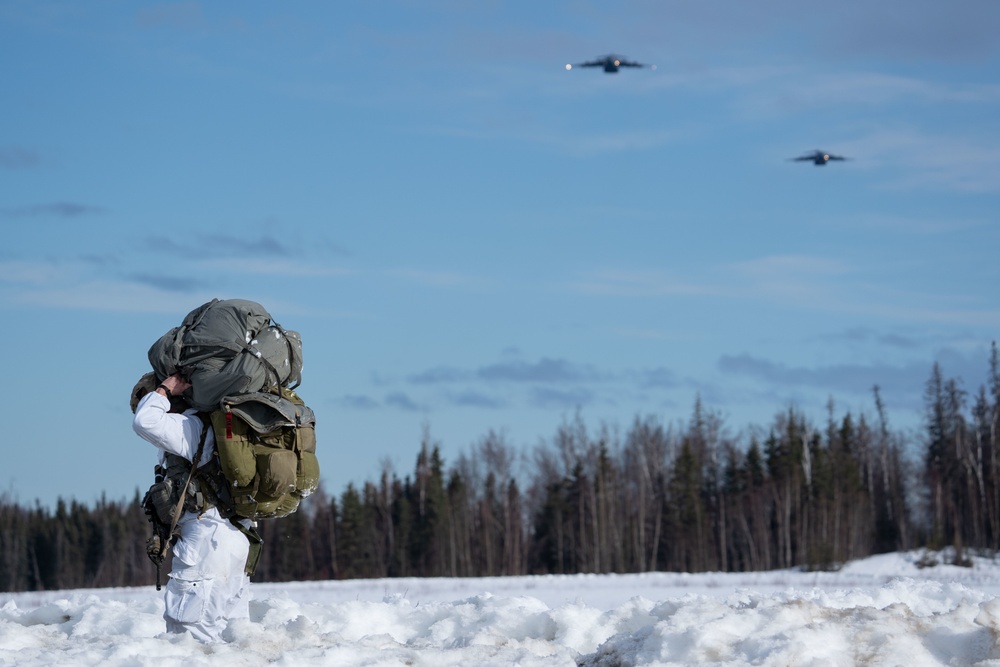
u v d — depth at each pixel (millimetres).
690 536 128875
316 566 132125
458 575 127438
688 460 132250
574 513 132625
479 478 140625
